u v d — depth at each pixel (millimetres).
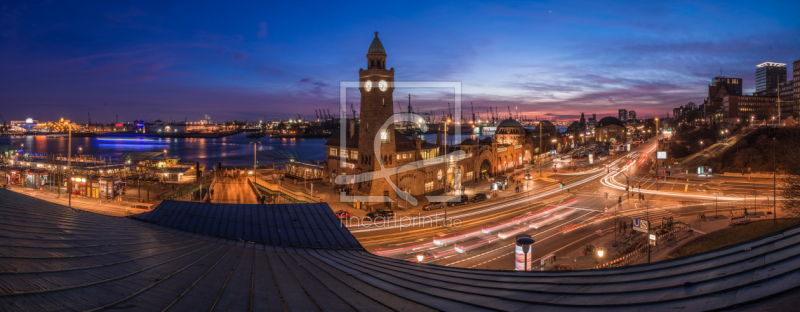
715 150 140250
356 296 17203
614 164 151375
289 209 42156
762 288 11797
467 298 16203
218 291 15961
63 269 14352
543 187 103562
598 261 45906
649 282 15312
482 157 113625
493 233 59875
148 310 12328
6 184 110188
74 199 88812
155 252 21828
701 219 64562
